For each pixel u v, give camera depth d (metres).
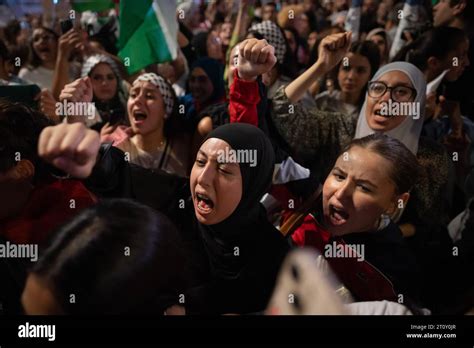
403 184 1.09
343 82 1.73
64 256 0.65
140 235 0.67
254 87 1.20
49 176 1.05
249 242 1.06
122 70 1.89
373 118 1.37
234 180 1.02
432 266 1.30
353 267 1.09
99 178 1.07
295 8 2.92
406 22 2.06
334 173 1.12
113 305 0.65
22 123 1.03
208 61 1.95
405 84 1.35
